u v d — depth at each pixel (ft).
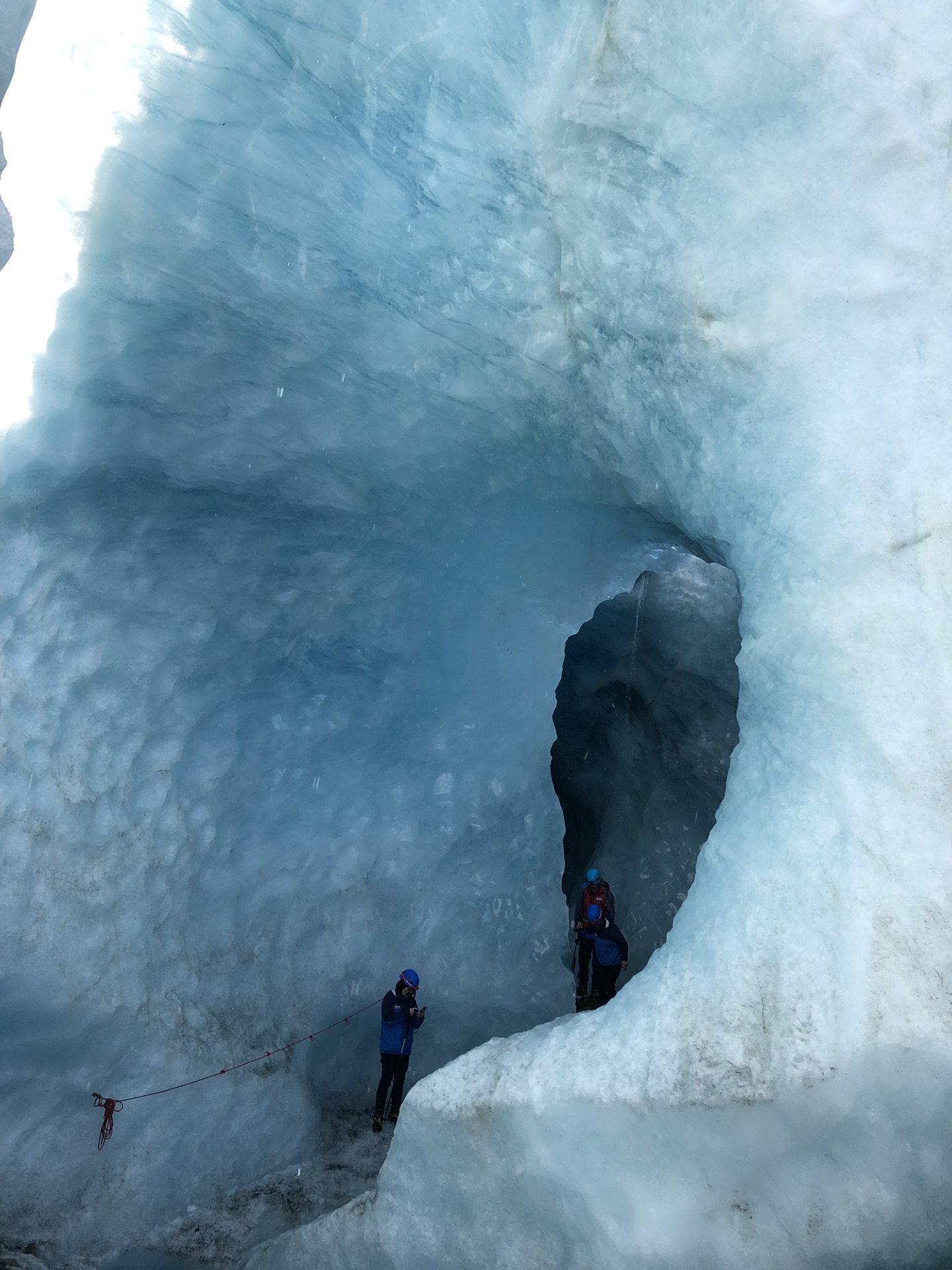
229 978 16.75
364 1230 11.47
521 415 15.65
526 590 19.60
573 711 25.08
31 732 14.83
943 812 9.42
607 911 18.48
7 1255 13.01
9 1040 13.87
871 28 10.82
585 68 12.33
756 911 10.00
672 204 12.34
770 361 11.66
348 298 14.85
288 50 13.24
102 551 16.15
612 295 13.26
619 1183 9.62
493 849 20.29
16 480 15.26
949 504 10.13
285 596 18.35
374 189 13.89
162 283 14.87
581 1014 11.14
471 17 12.44
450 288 14.40
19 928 14.14
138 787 15.97
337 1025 17.98
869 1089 8.89
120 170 14.21
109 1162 14.33
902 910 9.28
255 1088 15.89
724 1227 9.19
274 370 15.75
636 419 14.03
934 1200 8.66
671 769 23.26
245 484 16.98
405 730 20.04
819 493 10.95
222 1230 14.34
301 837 18.39
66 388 15.12
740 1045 9.36
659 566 20.06
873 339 10.95
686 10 11.55
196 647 17.08
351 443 16.58
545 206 13.47
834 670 10.39
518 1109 10.21
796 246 11.45
